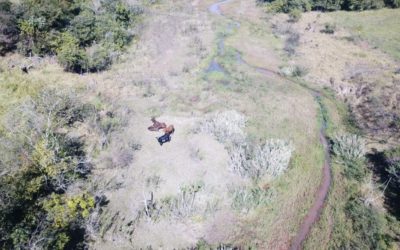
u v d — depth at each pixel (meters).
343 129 34.12
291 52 51.03
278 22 64.38
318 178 27.80
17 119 28.42
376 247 21.67
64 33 42.19
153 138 30.58
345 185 26.97
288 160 28.12
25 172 21.70
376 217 23.80
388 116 35.44
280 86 41.69
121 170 26.78
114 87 38.16
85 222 21.56
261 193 25.36
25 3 42.41
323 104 38.25
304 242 22.48
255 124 33.56
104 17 48.69
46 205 20.23
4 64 37.56
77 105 32.75
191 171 27.19
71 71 39.69
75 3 50.53
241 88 40.38
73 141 28.80
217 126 31.34
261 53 50.78
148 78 40.75
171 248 21.39
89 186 24.73
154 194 24.92
